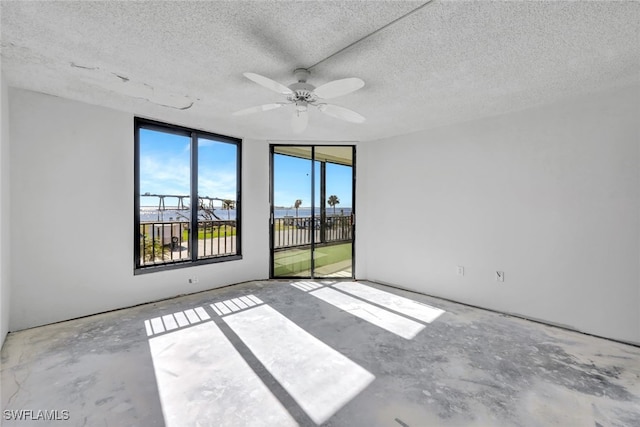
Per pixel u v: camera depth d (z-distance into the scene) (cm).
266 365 209
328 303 343
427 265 382
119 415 157
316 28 170
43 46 192
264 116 333
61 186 281
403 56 201
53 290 278
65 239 284
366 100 282
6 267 242
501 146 320
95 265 301
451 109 306
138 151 333
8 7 151
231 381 190
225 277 411
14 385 182
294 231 515
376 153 439
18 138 259
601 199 262
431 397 175
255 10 154
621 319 252
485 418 158
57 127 278
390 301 353
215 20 163
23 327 263
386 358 220
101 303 305
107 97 279
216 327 273
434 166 376
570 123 277
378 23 165
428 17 159
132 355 220
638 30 170
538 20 162
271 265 455
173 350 229
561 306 281
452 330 272
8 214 249
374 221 443
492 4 148
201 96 276
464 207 348
